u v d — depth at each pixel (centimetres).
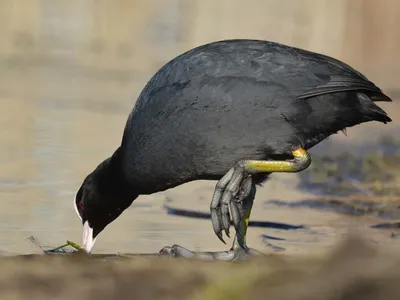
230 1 3834
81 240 1230
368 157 1752
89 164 1638
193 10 3600
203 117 1060
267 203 1435
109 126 1959
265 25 3309
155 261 896
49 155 1689
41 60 2709
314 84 1057
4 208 1362
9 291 773
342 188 1533
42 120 1986
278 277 704
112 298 757
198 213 1378
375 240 1202
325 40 3139
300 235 1259
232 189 1081
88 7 3559
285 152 1069
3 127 1906
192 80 1070
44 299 756
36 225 1289
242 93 1051
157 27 3250
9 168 1586
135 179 1153
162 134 1091
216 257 1089
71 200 1421
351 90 1071
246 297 689
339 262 690
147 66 2669
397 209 1402
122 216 1355
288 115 1054
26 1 3553
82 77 2495
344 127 1103
